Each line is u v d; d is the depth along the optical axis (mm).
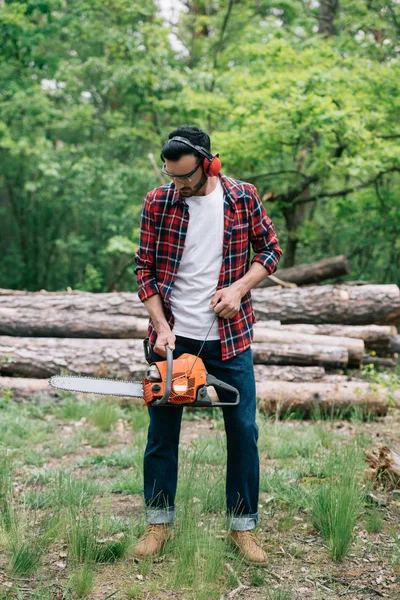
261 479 3668
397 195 10977
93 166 13219
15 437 4871
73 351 6293
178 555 2684
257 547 2740
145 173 13438
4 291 7539
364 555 2840
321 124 8648
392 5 10969
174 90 12406
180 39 15336
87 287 14859
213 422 5531
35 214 18281
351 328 6863
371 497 3377
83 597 2441
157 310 2676
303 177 11414
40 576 2598
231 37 14102
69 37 14156
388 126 9883
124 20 13570
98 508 3336
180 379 2520
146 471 2777
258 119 8930
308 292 7105
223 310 2596
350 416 5555
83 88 14195
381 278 14156
